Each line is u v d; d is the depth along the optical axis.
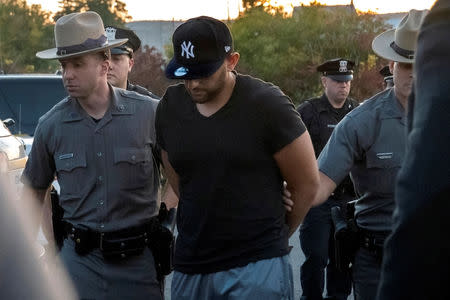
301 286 7.77
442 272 2.00
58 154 4.82
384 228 4.82
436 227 2.00
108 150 4.77
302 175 4.14
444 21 2.08
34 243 2.05
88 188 4.77
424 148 2.02
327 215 7.32
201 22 3.91
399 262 2.03
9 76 11.91
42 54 5.00
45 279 2.02
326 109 7.89
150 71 24.08
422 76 2.08
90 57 4.78
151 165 4.84
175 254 4.25
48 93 11.81
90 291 4.78
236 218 4.05
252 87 4.04
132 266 4.79
